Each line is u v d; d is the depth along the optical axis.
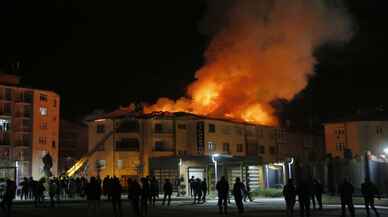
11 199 28.77
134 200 26.72
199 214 28.91
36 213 30.41
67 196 54.91
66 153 96.25
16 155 76.56
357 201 39.97
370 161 47.62
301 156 89.00
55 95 83.81
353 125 77.12
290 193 26.16
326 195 49.25
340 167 51.25
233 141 75.69
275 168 60.16
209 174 60.97
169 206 36.97
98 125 73.62
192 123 72.81
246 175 58.03
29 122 78.94
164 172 63.25
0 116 75.44
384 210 31.11
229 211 31.59
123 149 70.94
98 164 70.44
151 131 71.75
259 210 32.12
